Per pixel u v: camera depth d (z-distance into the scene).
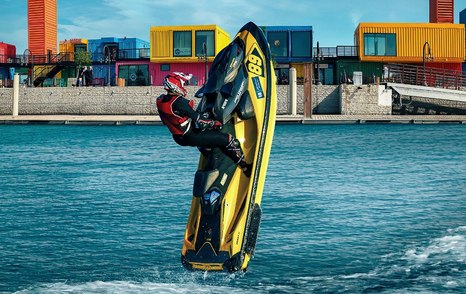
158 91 51.59
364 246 8.12
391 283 6.47
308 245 8.29
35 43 63.78
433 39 52.72
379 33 52.34
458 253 7.54
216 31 52.31
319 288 6.41
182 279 6.84
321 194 12.55
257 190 6.83
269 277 6.84
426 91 47.28
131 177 15.91
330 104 48.97
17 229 9.63
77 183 14.95
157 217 10.47
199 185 6.53
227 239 6.31
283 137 29.38
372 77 53.25
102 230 9.49
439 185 13.56
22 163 19.83
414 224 9.41
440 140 26.72
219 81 6.93
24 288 6.57
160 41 53.22
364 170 16.53
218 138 6.62
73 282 6.77
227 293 6.28
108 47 61.12
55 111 53.56
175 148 24.88
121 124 42.91
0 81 58.41
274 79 7.73
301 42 52.62
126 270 7.25
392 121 40.81
